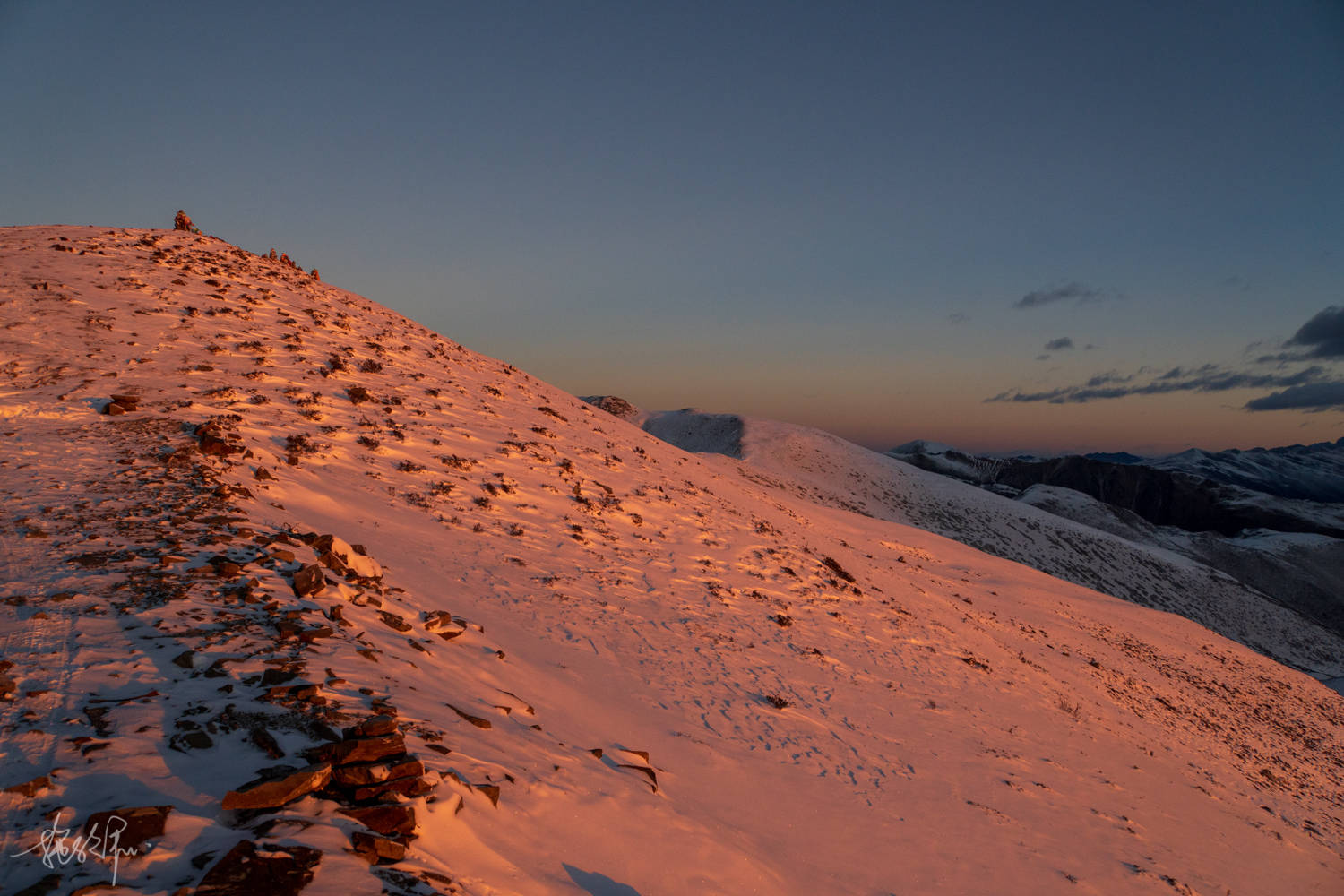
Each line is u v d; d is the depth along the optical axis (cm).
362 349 2958
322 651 699
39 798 395
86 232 3372
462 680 816
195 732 496
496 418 2742
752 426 16625
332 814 435
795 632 1777
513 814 538
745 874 646
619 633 1372
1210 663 4081
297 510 1339
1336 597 13975
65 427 1438
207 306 2680
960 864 912
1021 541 10781
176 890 342
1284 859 1459
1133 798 1469
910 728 1404
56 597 700
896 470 14438
